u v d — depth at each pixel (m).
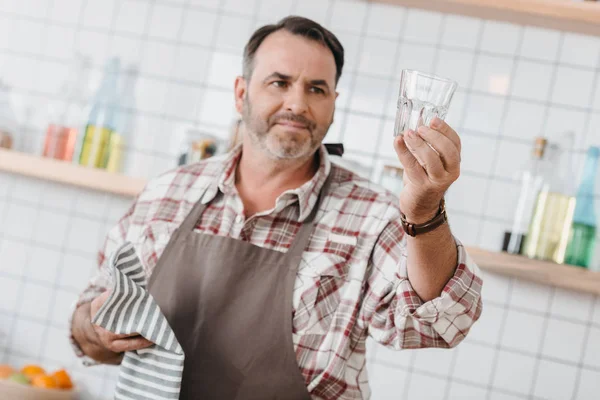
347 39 2.31
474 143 2.25
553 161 2.13
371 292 1.42
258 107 1.48
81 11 2.44
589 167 2.12
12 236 2.44
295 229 1.49
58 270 2.42
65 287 2.42
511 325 2.20
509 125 2.23
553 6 2.01
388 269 1.41
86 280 2.41
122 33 2.42
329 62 1.49
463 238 2.24
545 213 2.08
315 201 1.51
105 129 2.30
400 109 1.09
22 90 2.45
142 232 1.61
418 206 1.13
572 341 2.18
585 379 2.17
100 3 2.43
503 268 2.06
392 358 2.25
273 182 1.54
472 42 2.25
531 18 2.11
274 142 1.47
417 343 1.31
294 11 2.34
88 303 1.56
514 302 2.20
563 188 2.12
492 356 2.21
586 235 2.07
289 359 1.42
